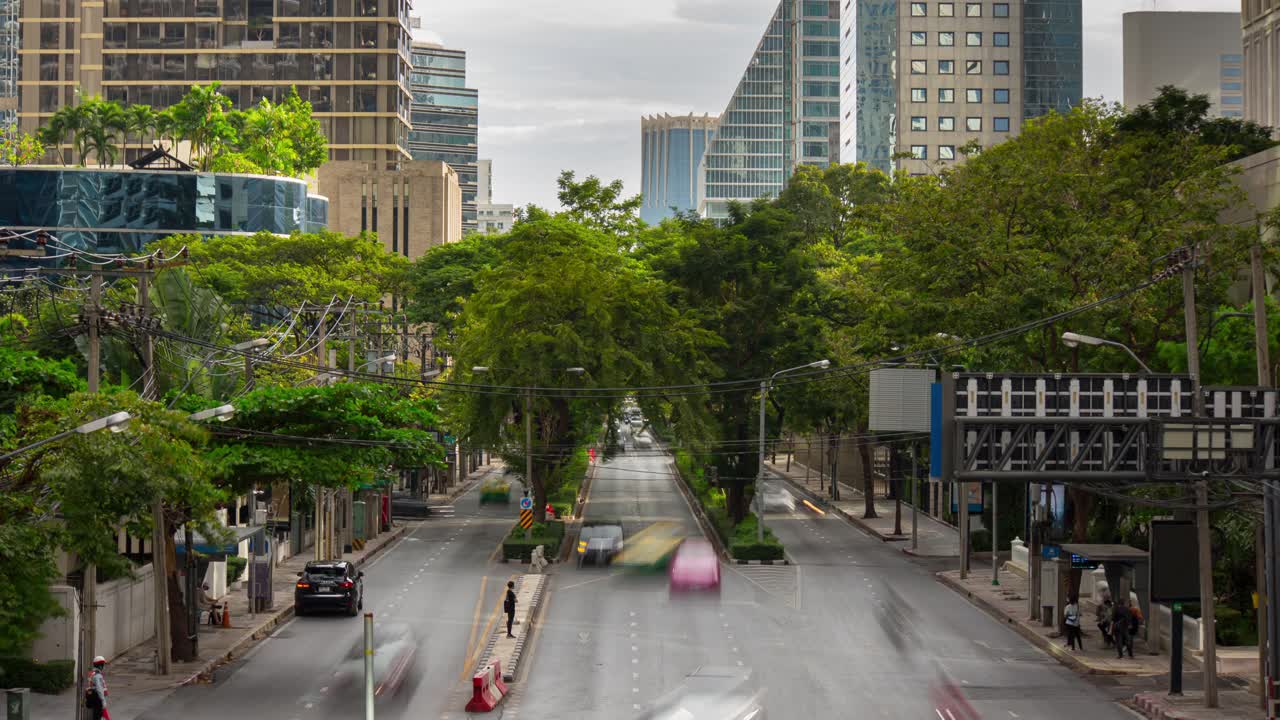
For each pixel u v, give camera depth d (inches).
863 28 7327.8
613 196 5000.0
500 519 3631.9
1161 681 1581.0
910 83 7160.4
